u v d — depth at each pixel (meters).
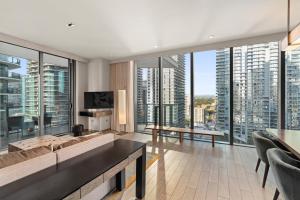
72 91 5.68
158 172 2.79
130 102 5.65
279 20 2.94
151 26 3.22
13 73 4.13
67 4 2.45
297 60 3.48
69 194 1.10
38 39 3.94
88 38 3.87
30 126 4.52
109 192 2.16
